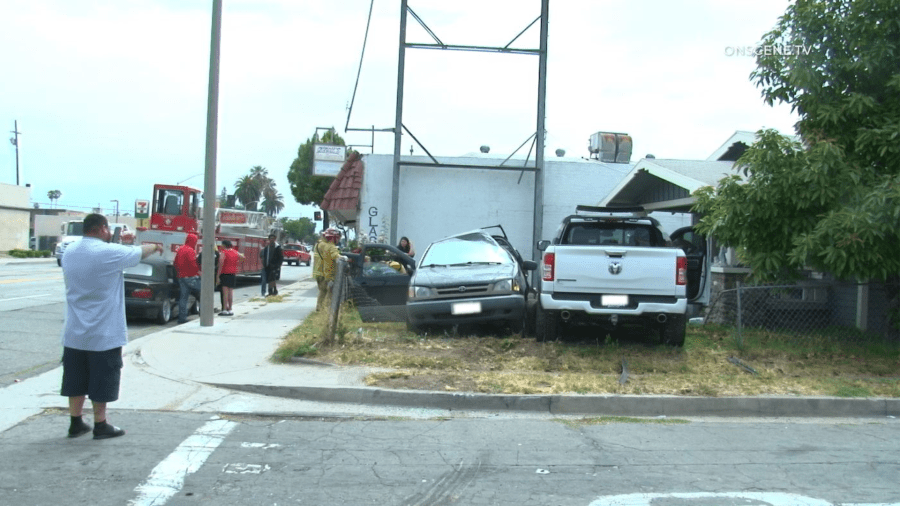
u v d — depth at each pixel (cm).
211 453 587
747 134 1441
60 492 490
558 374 873
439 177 1972
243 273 2808
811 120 1041
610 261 998
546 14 1867
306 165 5575
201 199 2600
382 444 625
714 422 732
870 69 976
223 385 825
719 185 1034
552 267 1009
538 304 1075
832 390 809
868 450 629
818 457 605
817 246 937
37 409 713
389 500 490
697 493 508
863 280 997
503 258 1261
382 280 1334
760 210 989
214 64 1301
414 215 1969
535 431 677
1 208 5369
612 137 2366
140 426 663
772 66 1052
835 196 943
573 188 2012
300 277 3781
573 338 1168
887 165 992
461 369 902
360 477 536
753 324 1309
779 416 764
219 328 1285
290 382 826
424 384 812
